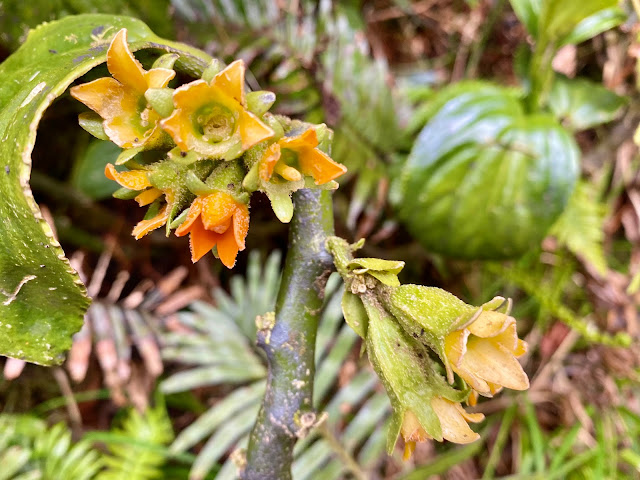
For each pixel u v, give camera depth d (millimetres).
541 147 231
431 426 94
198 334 269
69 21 124
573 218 277
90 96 94
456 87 254
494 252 249
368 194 264
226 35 239
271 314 110
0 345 113
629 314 283
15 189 89
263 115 93
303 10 274
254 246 303
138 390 264
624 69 293
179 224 94
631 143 298
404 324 97
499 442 266
